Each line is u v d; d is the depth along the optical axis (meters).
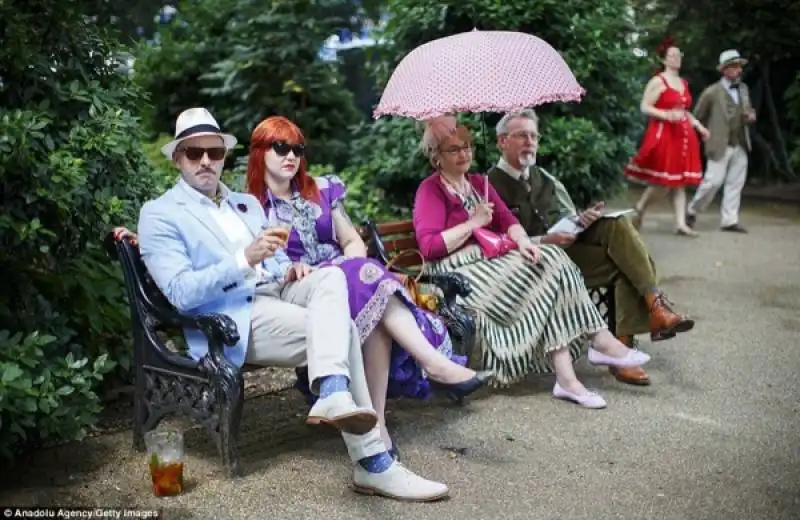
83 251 4.00
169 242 3.59
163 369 3.69
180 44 9.17
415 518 3.26
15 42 3.72
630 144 7.21
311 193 4.16
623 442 3.99
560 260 4.48
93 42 4.24
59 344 3.84
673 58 9.37
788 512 3.30
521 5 6.51
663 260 8.52
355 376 3.50
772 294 7.09
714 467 3.71
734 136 10.04
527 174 5.04
